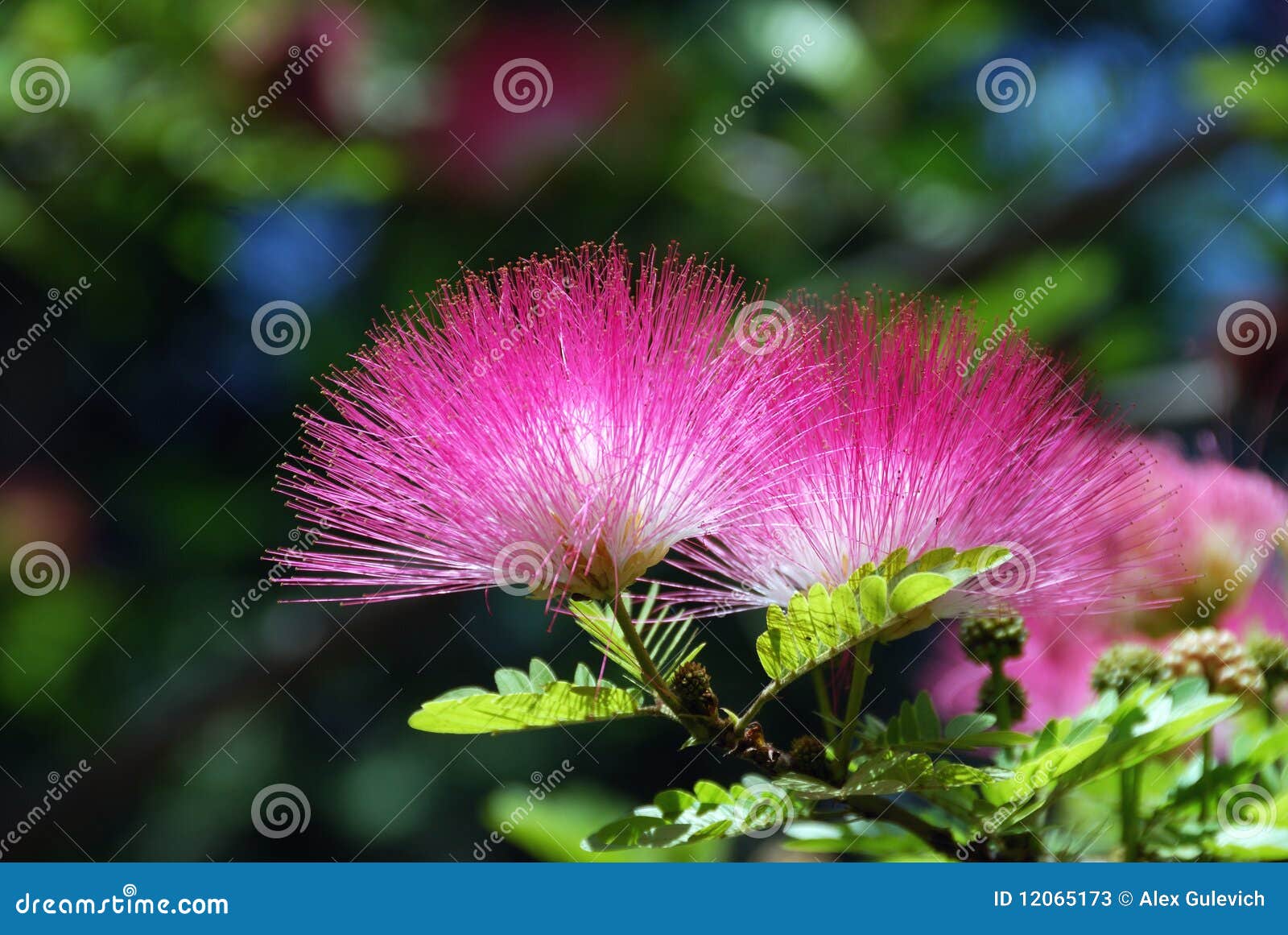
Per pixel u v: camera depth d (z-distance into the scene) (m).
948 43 5.83
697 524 2.05
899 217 5.95
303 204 5.29
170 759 5.38
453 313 2.07
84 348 5.51
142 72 4.79
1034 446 2.03
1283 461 3.07
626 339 2.04
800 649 1.94
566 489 2.01
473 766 5.92
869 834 2.28
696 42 5.59
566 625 5.72
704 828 1.84
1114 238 5.85
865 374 2.04
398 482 2.06
